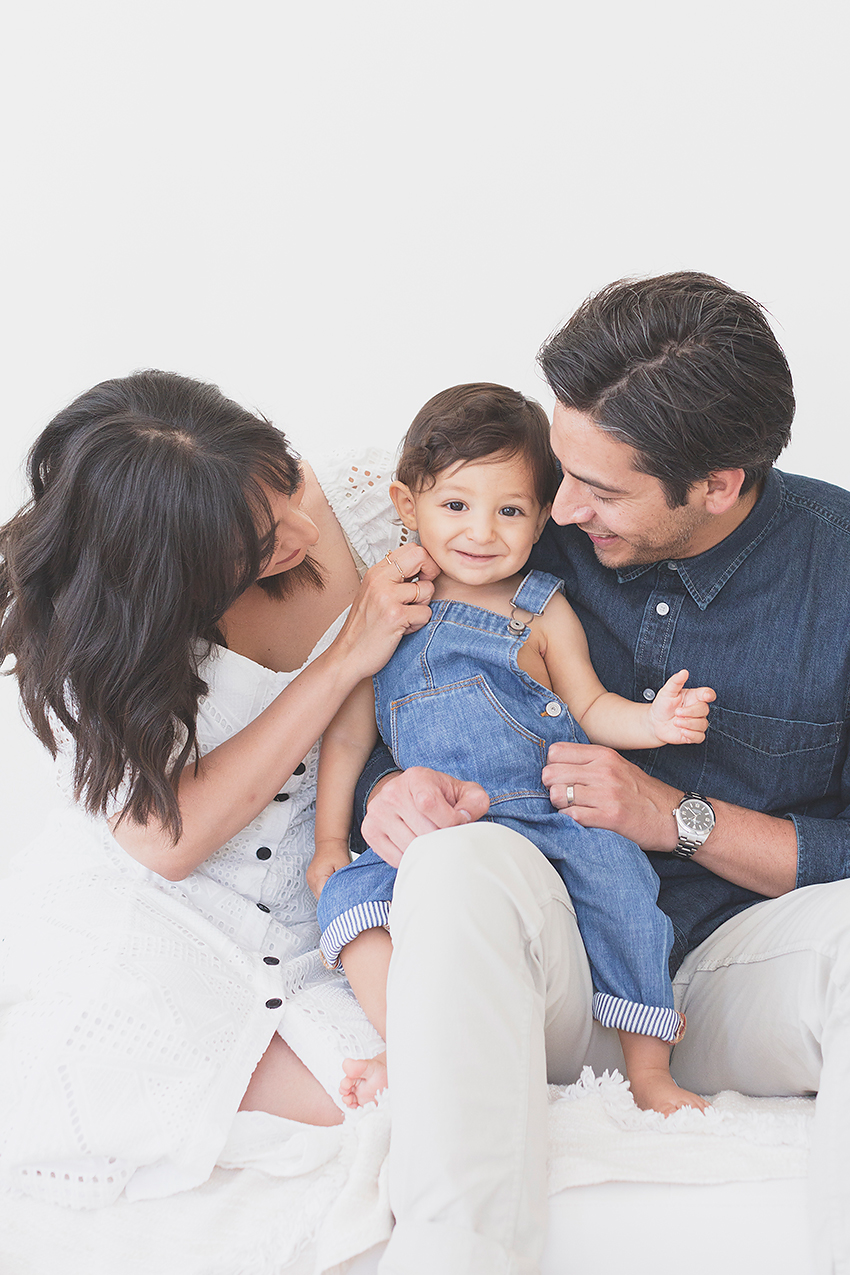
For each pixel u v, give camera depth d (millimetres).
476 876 990
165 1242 998
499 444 1341
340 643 1359
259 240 2078
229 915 1344
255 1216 1021
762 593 1363
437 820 1185
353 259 2080
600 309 1191
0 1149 1047
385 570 1389
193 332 2100
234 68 2025
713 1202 940
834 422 2023
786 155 1967
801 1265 915
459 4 1991
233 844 1393
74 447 1203
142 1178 1062
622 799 1264
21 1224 1022
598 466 1213
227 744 1314
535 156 2025
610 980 1186
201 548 1184
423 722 1369
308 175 2055
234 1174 1090
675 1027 1169
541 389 2088
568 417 1212
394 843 1200
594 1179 943
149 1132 1047
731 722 1378
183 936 1237
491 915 966
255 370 2107
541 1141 917
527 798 1301
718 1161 978
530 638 1418
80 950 1180
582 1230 919
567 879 1231
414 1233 825
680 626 1383
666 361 1142
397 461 1597
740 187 1989
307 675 1337
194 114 2041
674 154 1998
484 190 2043
